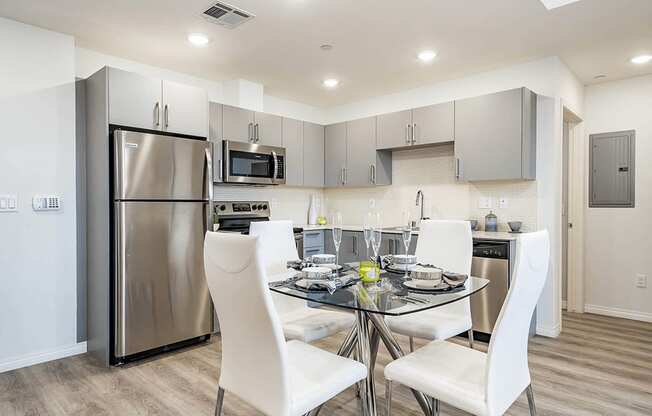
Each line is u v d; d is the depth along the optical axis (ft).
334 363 5.39
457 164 11.72
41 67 9.07
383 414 6.73
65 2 7.91
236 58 11.06
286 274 7.44
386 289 6.03
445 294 5.74
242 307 4.60
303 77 12.73
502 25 8.98
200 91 10.48
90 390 7.67
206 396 7.44
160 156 9.29
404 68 11.83
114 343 8.86
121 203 8.70
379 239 6.84
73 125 9.55
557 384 7.84
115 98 8.95
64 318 9.46
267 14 8.46
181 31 9.30
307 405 4.62
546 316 10.85
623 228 12.64
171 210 9.50
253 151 12.71
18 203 8.79
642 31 9.27
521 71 11.48
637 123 12.39
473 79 12.44
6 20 8.61
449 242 8.13
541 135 11.12
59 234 9.39
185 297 9.82
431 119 12.35
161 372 8.50
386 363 8.91
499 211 11.93
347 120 16.06
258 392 4.73
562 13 8.39
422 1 7.91
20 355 8.82
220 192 13.26
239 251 4.41
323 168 15.58
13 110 8.71
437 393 4.84
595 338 10.64
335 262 7.68
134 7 8.15
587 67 11.68
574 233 13.33
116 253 8.73
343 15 8.52
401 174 14.49
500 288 10.02
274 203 14.99
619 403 7.09
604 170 12.95
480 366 5.25
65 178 9.46
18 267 8.80
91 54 10.48
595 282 13.15
